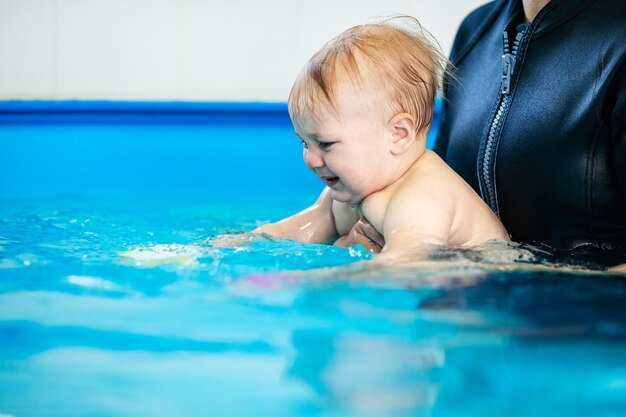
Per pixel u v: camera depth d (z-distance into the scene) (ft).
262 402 2.56
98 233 5.11
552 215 4.73
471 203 4.74
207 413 2.50
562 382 2.64
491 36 5.44
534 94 4.83
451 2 10.33
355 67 4.72
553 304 3.35
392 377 2.70
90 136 8.75
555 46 4.81
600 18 4.64
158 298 3.55
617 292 3.53
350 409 2.50
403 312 3.26
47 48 10.34
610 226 4.59
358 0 10.39
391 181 4.84
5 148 8.73
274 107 8.84
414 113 4.83
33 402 2.60
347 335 3.05
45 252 4.42
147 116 8.78
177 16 10.37
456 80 5.59
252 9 10.42
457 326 3.11
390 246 4.26
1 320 3.32
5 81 10.38
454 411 2.47
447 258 4.05
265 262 4.11
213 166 8.86
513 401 2.52
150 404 2.57
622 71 4.37
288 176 8.80
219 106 8.81
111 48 10.39
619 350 2.87
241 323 3.21
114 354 2.96
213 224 5.86
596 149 4.52
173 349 2.98
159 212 6.54
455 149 5.39
